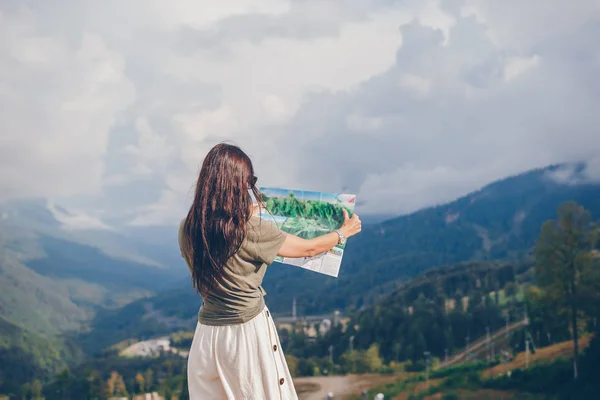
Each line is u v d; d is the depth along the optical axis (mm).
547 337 27672
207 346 1842
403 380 28641
